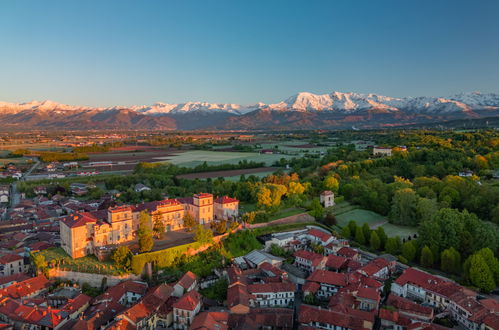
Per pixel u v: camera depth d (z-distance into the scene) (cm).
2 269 16100
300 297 14250
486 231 16300
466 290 13450
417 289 13788
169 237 16975
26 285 13662
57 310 11975
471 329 11700
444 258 15425
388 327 11725
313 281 14250
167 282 14350
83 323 11244
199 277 14862
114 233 16138
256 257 16188
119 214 16162
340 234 19938
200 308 12769
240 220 19500
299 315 12169
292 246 17725
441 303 13050
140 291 13275
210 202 19050
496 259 14638
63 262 14912
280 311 12438
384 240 18088
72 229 15038
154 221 17075
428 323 11262
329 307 12606
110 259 14962
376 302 12588
